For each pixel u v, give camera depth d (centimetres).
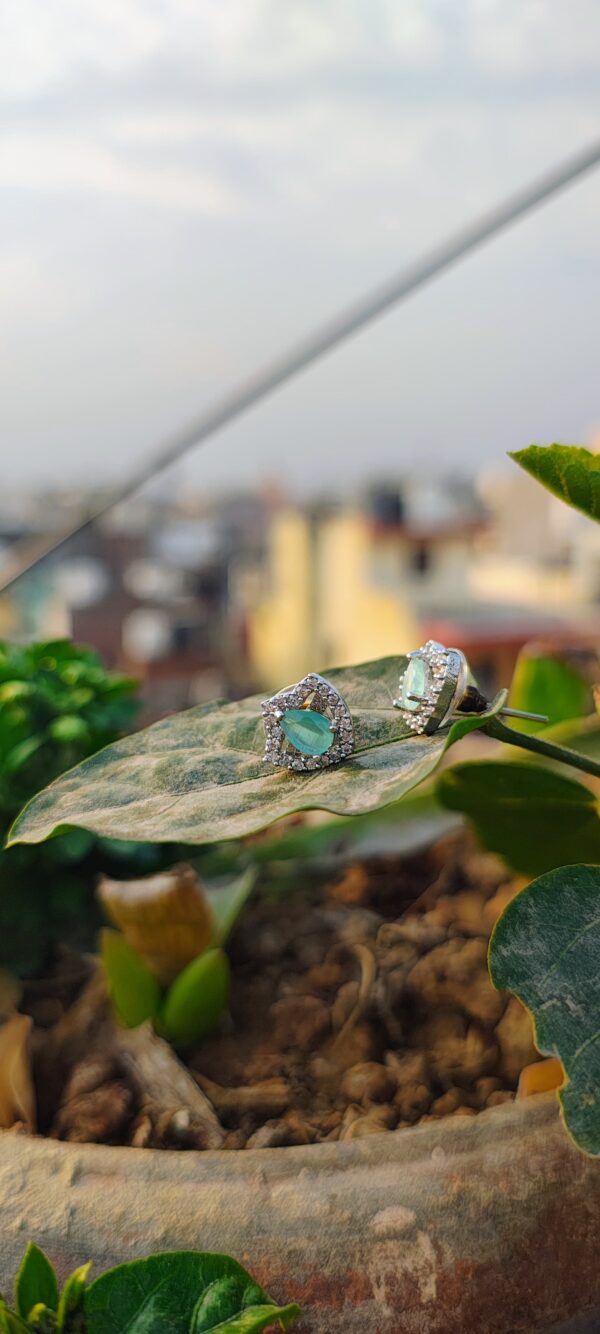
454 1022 21
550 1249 14
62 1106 20
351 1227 14
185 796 15
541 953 14
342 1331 14
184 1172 15
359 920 24
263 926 25
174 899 21
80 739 23
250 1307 14
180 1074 20
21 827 15
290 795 15
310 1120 19
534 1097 16
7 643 25
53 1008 22
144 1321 14
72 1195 15
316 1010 22
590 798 19
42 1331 14
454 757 27
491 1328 14
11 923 23
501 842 20
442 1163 15
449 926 24
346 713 15
